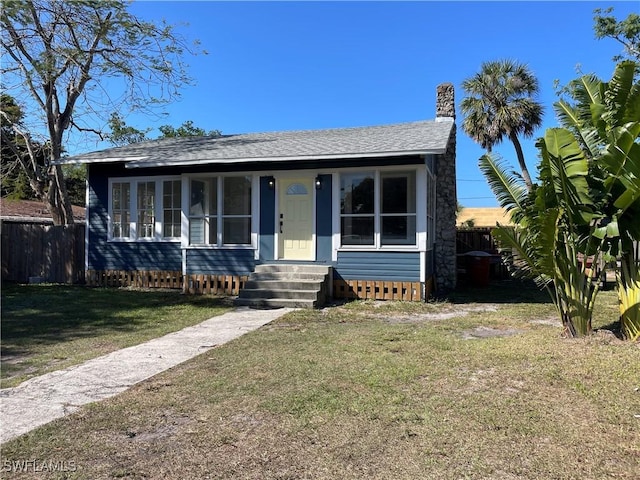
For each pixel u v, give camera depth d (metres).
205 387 4.66
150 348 6.35
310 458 3.20
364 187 10.80
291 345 6.36
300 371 5.13
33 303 10.25
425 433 3.55
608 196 6.15
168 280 12.70
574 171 6.05
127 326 7.86
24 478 2.98
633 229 6.01
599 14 19.69
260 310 9.48
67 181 31.20
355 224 10.87
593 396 4.23
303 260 11.25
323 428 3.67
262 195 11.55
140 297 11.23
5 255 14.73
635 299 6.12
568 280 6.47
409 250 10.45
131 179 13.06
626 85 6.04
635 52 19.50
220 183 11.91
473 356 5.60
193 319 8.48
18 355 6.02
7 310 9.39
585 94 7.35
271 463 3.14
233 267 11.75
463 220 33.25
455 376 4.87
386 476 2.96
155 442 3.48
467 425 3.67
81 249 14.08
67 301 10.56
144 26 15.97
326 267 10.75
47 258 14.38
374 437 3.50
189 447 3.39
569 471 2.99
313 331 7.33
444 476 2.95
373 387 4.57
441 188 13.69
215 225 11.96
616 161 5.77
